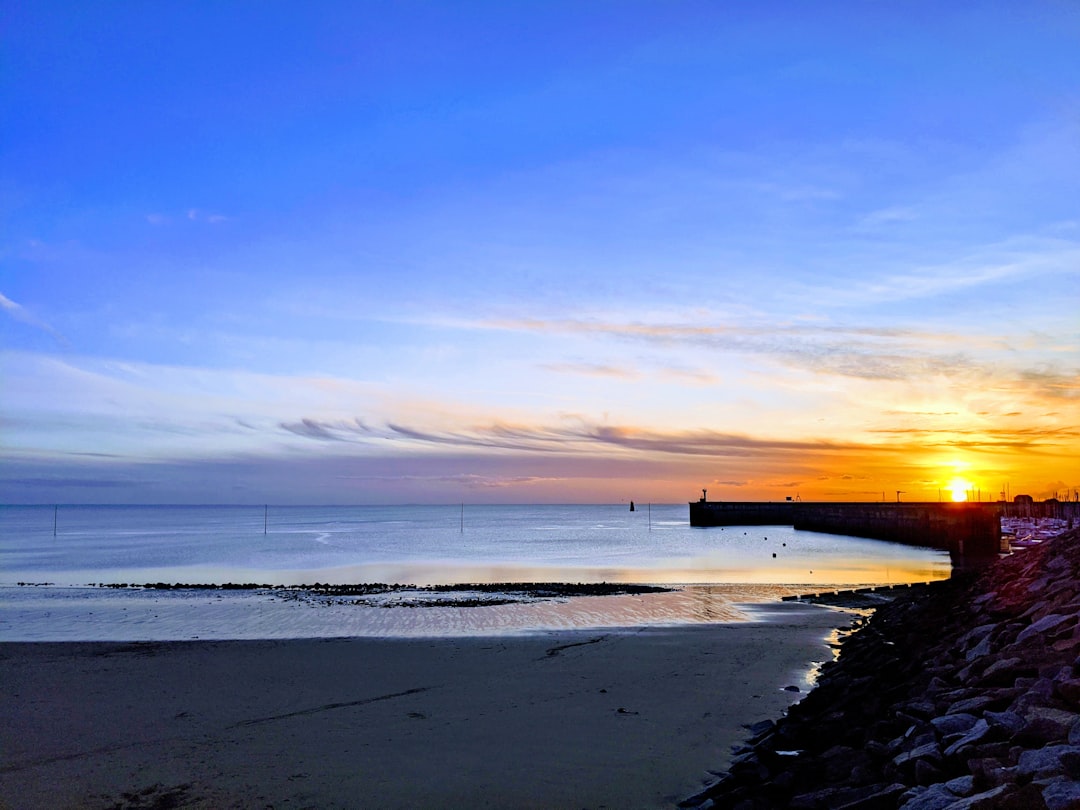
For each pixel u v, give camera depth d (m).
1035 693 8.82
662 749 11.80
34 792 10.10
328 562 61.06
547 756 11.48
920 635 17.05
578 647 20.28
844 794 8.22
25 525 152.62
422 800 9.82
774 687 15.88
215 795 9.98
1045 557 19.28
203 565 58.31
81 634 23.56
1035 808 6.22
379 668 17.64
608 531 121.19
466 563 59.19
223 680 16.47
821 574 47.72
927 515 77.00
